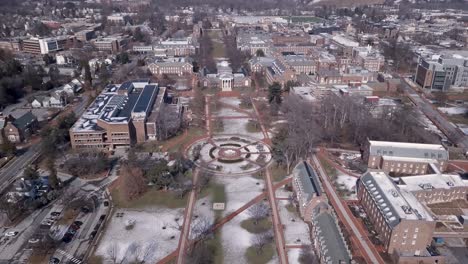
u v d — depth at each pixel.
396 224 144.62
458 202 185.88
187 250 149.88
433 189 181.00
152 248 150.75
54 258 144.25
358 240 156.88
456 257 147.88
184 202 182.75
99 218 169.75
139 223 166.38
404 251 148.00
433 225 143.38
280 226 164.88
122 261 143.25
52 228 162.25
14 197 174.88
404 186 183.00
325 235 143.62
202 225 165.38
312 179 179.12
